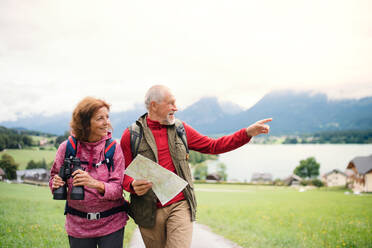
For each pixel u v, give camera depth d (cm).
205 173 10775
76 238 264
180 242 293
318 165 10638
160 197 277
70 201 262
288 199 2947
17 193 1703
